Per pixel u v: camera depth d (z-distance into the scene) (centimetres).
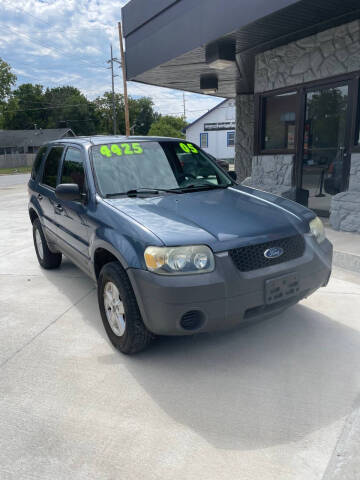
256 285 284
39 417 255
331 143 718
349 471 202
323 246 334
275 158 852
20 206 1379
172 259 274
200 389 278
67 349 344
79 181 408
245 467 207
